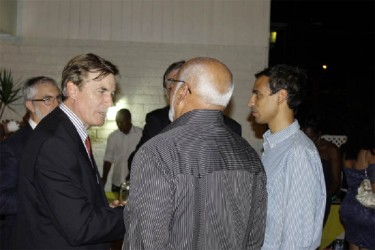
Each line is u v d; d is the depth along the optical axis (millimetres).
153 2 6254
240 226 1633
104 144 6219
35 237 1831
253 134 6219
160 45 6266
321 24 11586
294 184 1974
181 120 1654
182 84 1688
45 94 2541
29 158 1828
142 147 1591
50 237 1812
